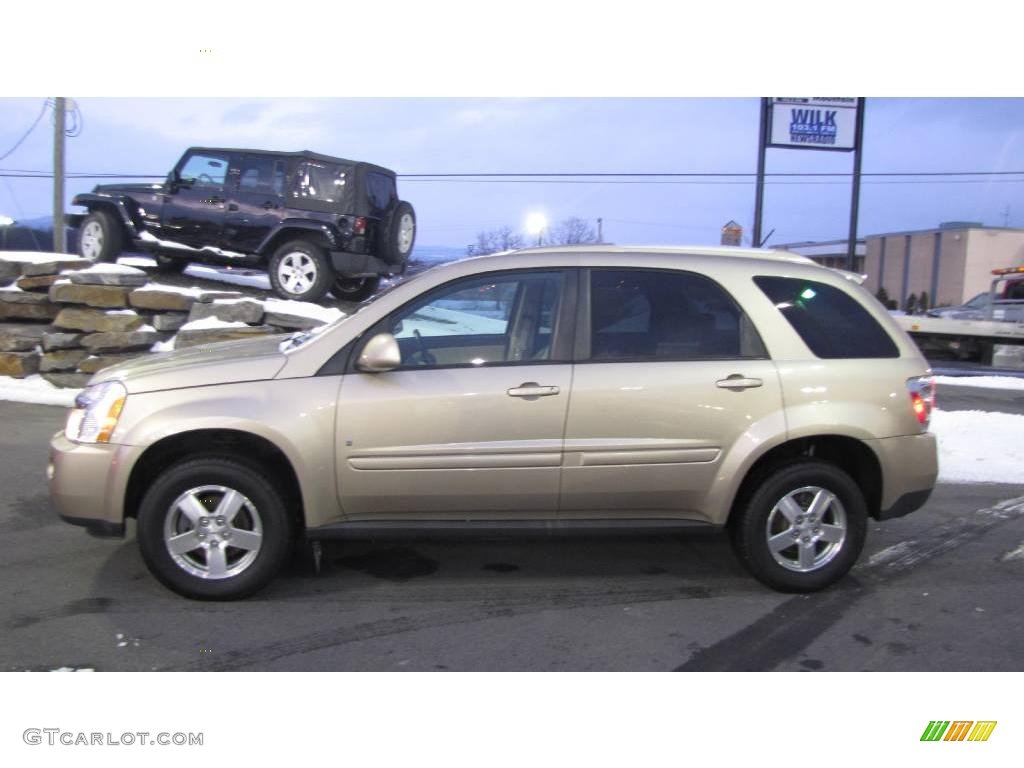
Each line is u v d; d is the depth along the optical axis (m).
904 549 5.56
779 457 4.66
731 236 15.04
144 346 9.86
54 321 9.74
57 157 18.20
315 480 4.27
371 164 12.36
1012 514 6.44
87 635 4.03
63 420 8.52
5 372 9.88
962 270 39.59
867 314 4.72
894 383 4.60
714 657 3.99
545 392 4.31
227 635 4.07
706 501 4.48
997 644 4.17
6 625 4.11
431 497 4.36
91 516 4.27
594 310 4.50
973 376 16.56
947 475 7.62
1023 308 19.16
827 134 19.38
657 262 4.62
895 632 4.28
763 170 19.20
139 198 12.70
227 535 4.34
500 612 4.40
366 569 4.94
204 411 4.19
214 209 12.37
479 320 4.50
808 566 4.65
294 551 5.14
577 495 4.41
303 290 12.19
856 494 4.62
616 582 4.83
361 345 4.37
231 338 9.66
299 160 12.13
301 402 4.25
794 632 4.25
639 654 3.99
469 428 4.29
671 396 4.37
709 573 5.00
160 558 4.29
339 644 4.01
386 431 4.26
